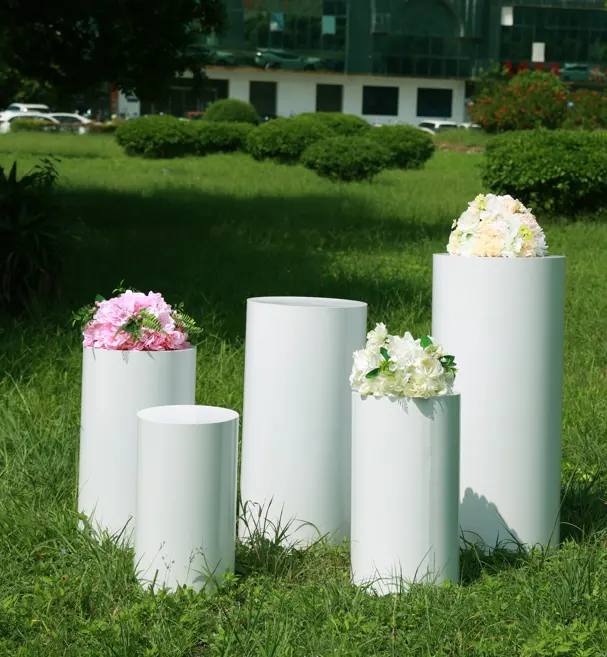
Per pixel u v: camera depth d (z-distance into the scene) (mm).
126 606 3666
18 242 8352
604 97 39906
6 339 7250
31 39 14914
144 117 31656
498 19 67250
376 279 10188
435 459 3801
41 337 7207
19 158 27297
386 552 3832
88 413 4285
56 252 8742
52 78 15875
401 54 67125
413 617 3535
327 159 22938
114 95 65625
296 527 4301
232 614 3582
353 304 4465
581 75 68312
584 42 68125
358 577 3914
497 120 40188
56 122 48094
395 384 3764
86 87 15953
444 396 3793
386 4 66250
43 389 6148
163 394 4199
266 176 24203
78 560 3973
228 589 3795
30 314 7988
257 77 67062
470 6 66562
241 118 43500
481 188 21281
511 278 4113
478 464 4211
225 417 3895
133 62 15383
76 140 37469
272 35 66125
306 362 4238
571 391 6523
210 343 7277
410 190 20969
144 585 3820
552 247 12930
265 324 4289
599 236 13969
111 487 4223
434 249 12742
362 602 3674
